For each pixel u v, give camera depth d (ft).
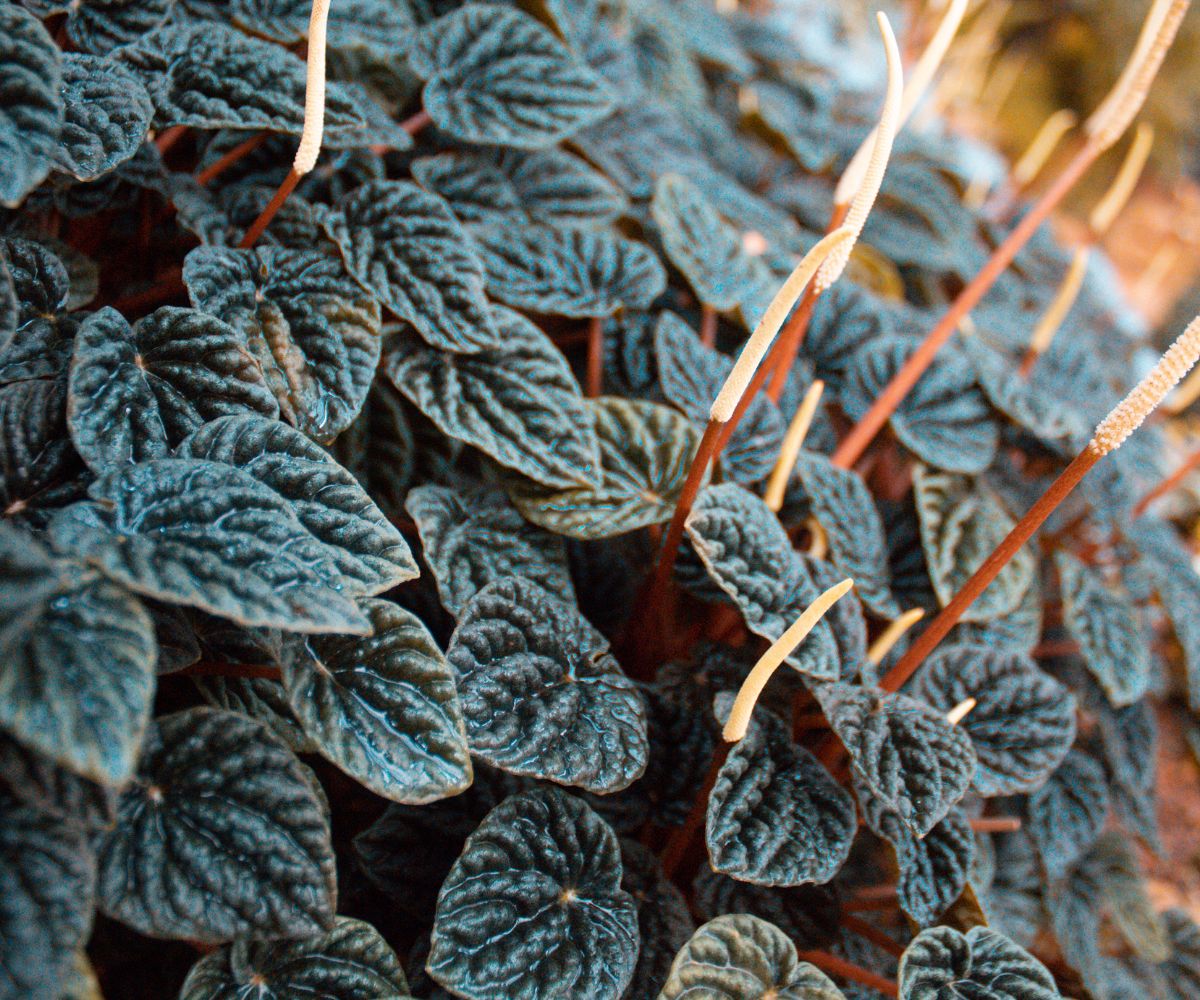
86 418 0.99
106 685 0.89
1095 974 1.32
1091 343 1.93
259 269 1.13
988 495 1.39
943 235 1.84
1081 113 3.60
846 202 1.21
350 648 1.01
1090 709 1.42
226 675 1.05
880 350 1.40
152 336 1.05
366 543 1.02
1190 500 1.91
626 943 1.04
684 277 1.41
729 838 1.04
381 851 1.10
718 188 1.63
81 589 0.92
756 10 2.59
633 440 1.22
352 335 1.13
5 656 0.87
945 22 1.14
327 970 1.01
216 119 1.12
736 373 1.04
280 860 0.95
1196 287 2.96
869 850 1.25
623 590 1.28
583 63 1.47
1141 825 1.43
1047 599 1.46
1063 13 3.51
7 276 0.95
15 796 0.90
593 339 1.32
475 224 1.32
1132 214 3.42
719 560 1.11
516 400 1.17
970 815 1.25
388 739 0.99
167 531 0.95
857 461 1.44
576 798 1.08
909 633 1.30
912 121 2.39
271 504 0.98
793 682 1.19
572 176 1.41
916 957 1.05
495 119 1.30
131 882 0.93
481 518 1.19
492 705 1.05
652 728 1.16
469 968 1.00
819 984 1.03
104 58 1.10
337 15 1.28
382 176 1.28
